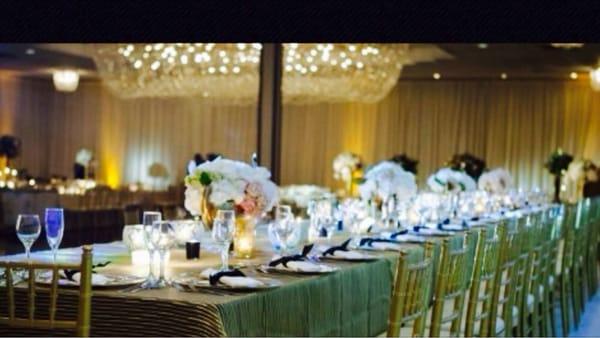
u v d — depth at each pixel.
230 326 2.88
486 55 14.60
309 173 18.81
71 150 20.31
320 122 18.77
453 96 17.94
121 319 2.95
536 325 6.20
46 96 20.02
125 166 20.03
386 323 4.49
